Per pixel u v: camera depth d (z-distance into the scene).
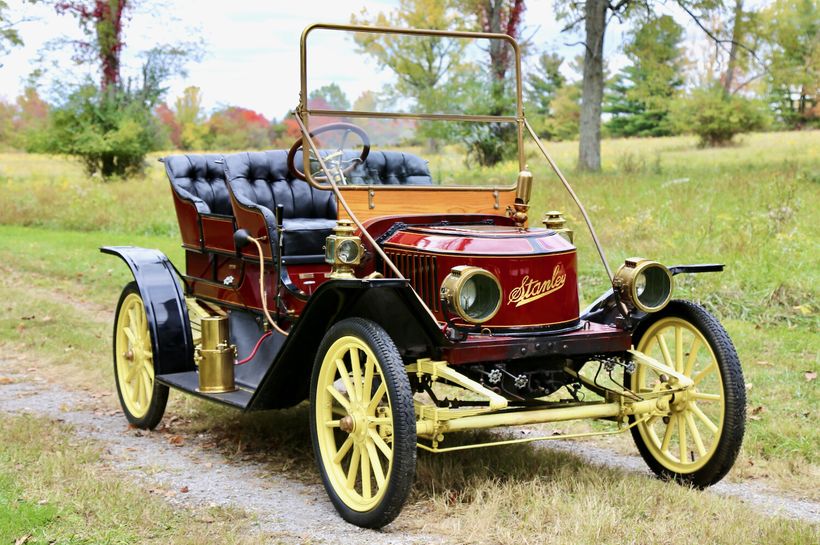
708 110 34.12
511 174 4.89
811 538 3.45
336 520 3.83
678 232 10.15
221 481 4.39
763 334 7.04
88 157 28.17
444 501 3.90
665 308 4.41
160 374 5.12
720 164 21.06
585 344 4.02
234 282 5.20
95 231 16.69
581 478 4.18
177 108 47.62
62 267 11.87
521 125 4.89
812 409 5.30
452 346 3.75
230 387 4.77
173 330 5.20
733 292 8.02
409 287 3.62
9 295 9.94
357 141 4.67
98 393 6.27
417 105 5.34
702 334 4.21
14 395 6.19
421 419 3.78
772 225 9.98
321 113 4.56
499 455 4.58
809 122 40.72
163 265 5.48
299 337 4.09
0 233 16.27
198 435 5.25
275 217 5.05
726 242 9.44
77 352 7.33
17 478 4.16
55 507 3.78
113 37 28.33
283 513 3.93
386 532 3.66
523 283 3.94
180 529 3.60
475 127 4.85
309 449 4.88
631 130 52.53
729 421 4.00
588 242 10.24
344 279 3.65
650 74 24.72
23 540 3.46
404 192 4.58
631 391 4.34
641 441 4.52
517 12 23.75
